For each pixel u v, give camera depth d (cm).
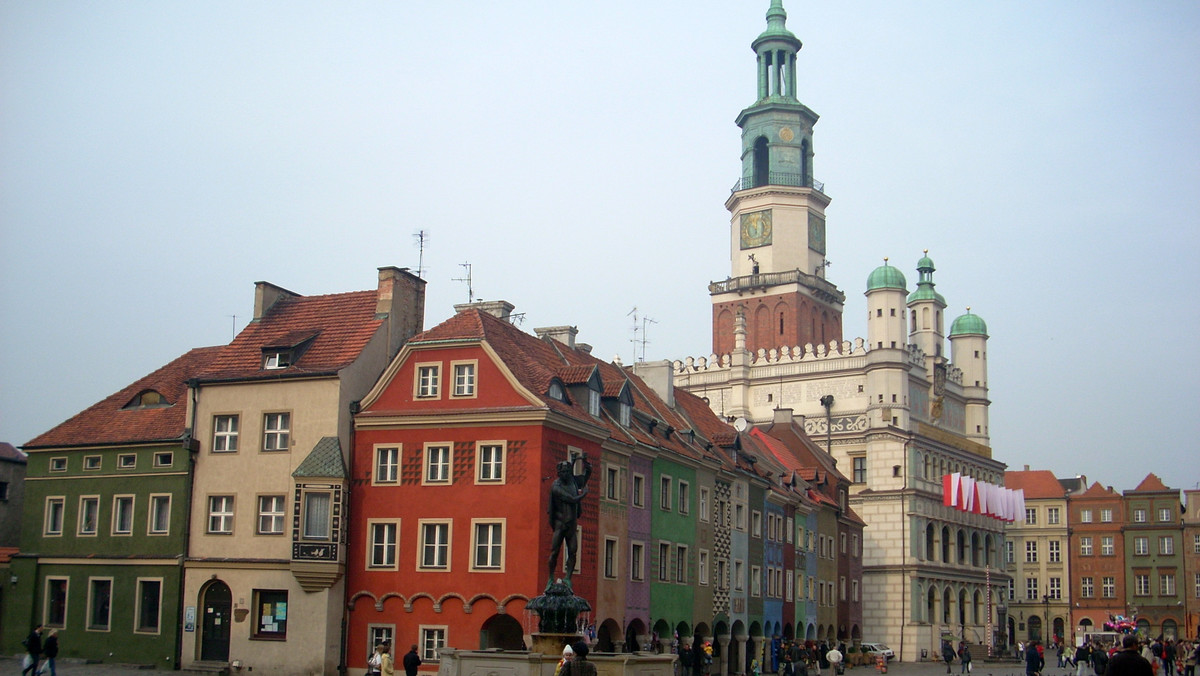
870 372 10569
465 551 4803
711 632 6219
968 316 12231
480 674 3509
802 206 11831
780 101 12025
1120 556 14012
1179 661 7431
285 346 5272
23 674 4334
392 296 5434
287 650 4922
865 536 10362
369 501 4997
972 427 12019
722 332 11900
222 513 5206
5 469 6750
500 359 4903
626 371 6775
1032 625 14312
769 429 9412
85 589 5397
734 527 6650
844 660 7525
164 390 5678
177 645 5119
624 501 5403
